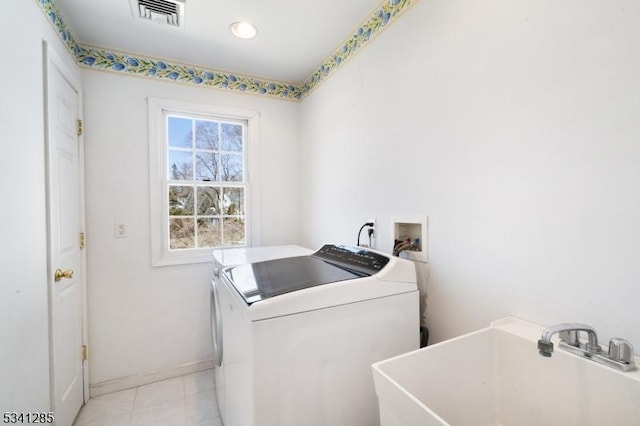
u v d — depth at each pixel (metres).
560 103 0.88
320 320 1.05
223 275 1.44
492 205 1.08
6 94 1.04
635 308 0.75
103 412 1.84
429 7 1.34
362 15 1.73
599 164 0.80
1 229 0.99
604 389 0.73
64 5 1.59
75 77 1.88
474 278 1.15
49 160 1.39
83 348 1.92
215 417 1.79
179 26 1.81
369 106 1.76
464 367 0.92
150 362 2.19
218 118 2.50
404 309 1.23
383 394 0.75
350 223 1.97
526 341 0.89
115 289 2.10
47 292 1.38
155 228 2.21
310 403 1.03
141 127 2.17
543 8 0.92
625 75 0.75
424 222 1.38
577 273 0.85
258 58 2.22
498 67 1.05
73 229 1.79
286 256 1.84
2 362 0.98
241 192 2.60
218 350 1.55
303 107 2.65
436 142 1.31
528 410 0.89
